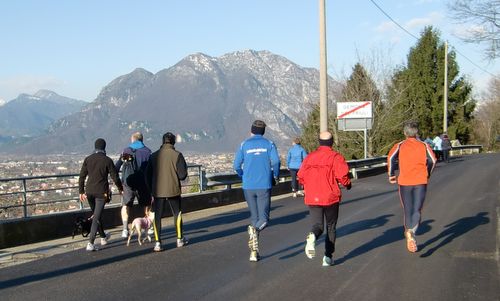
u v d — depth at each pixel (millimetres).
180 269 7953
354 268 7746
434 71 54562
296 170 18125
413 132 8570
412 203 8469
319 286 6844
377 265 7895
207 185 16156
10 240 10336
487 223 11344
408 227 8500
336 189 7637
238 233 11016
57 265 8438
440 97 54344
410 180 8414
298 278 7262
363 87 39250
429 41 54156
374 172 27125
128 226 11461
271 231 11109
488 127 67812
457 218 12047
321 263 8117
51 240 11000
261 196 8406
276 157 8391
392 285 6828
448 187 18672
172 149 9492
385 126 38375
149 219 10102
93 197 9516
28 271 8078
